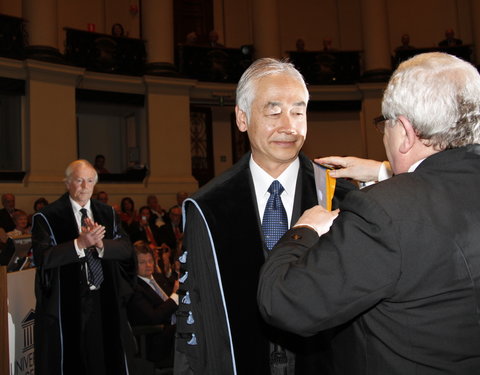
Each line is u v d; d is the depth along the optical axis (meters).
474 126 1.06
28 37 8.91
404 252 0.99
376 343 1.05
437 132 1.07
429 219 1.00
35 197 8.36
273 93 1.54
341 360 1.14
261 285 1.09
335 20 12.81
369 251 1.00
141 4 11.00
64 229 3.28
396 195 1.04
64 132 8.95
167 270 5.54
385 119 1.17
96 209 3.50
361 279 0.99
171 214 7.99
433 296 0.98
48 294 3.13
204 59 11.04
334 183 1.70
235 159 11.98
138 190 9.68
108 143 11.61
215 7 12.30
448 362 0.98
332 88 11.48
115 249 3.24
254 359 1.49
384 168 1.71
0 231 6.16
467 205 1.02
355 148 12.27
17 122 8.95
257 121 1.57
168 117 10.22
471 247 0.98
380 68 11.41
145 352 3.62
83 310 3.22
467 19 12.38
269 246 1.61
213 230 1.58
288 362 1.48
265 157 1.62
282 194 1.67
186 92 10.47
